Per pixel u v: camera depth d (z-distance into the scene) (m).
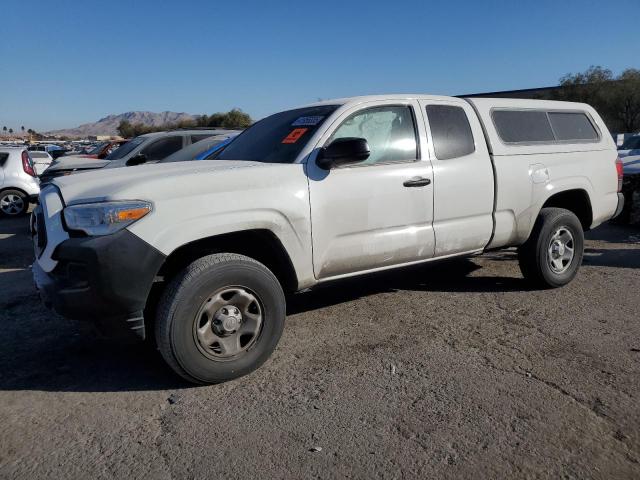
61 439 3.10
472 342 4.33
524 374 3.75
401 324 4.75
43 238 3.72
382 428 3.12
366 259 4.39
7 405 3.50
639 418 3.17
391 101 4.68
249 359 3.77
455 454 2.87
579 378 3.67
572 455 2.84
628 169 9.71
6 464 2.87
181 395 3.59
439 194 4.71
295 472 2.75
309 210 4.02
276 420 3.24
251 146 4.82
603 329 4.55
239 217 3.70
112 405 3.48
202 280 3.53
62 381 3.83
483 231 5.05
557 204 6.06
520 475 2.69
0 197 13.43
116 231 3.33
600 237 8.84
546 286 5.65
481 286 5.85
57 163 11.30
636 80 41.28
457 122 4.99
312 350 4.25
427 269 6.56
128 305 3.38
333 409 3.35
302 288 4.17
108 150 15.90
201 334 3.58
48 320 5.10
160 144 10.30
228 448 2.97
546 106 5.74
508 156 5.20
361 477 2.71
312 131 4.34
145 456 2.92
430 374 3.79
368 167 4.37
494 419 3.19
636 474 2.68
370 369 3.89
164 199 3.50
